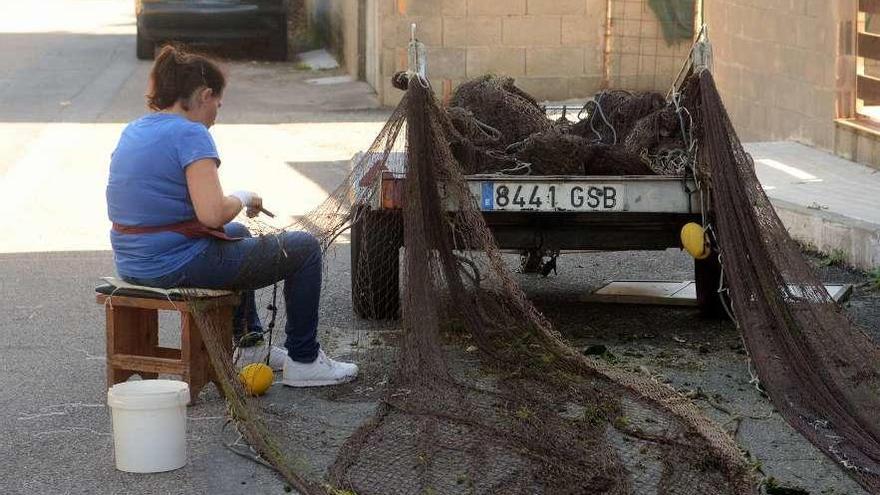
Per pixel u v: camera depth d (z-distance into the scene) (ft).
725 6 52.03
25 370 22.90
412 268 21.02
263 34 78.84
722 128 22.53
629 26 62.03
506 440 18.12
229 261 20.26
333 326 25.71
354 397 21.30
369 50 68.80
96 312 27.04
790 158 42.32
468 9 61.16
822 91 43.62
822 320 22.25
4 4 119.03
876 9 40.91
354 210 24.85
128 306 20.30
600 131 27.27
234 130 54.13
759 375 20.79
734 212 22.08
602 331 25.75
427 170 21.63
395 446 18.30
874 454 18.39
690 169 23.43
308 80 71.61
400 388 19.81
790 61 45.98
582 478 16.92
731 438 18.78
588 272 31.40
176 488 17.48
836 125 42.70
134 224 20.06
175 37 77.66
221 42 79.05
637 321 26.55
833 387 20.40
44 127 53.52
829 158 42.29
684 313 27.27
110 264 31.42
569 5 61.77
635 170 24.17
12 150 48.03
